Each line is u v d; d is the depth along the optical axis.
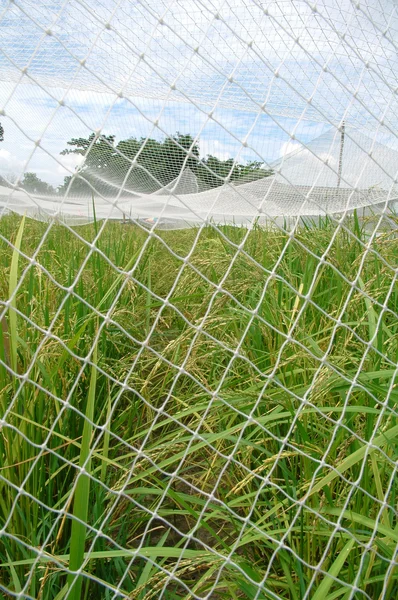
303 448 1.75
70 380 1.99
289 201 4.63
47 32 1.18
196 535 1.84
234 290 2.47
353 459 1.40
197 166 4.76
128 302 3.04
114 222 6.65
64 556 1.37
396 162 3.23
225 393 1.91
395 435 1.45
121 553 1.27
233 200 5.15
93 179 6.30
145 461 1.86
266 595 1.33
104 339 2.32
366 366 1.96
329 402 1.97
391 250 2.58
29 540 1.49
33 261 1.16
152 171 5.34
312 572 1.48
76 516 1.18
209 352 2.30
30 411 1.68
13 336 1.57
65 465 1.67
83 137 4.65
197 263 2.77
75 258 3.44
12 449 1.57
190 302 2.96
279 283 2.43
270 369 2.06
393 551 1.38
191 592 1.27
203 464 2.15
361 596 1.38
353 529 1.36
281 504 1.55
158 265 3.73
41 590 1.30
